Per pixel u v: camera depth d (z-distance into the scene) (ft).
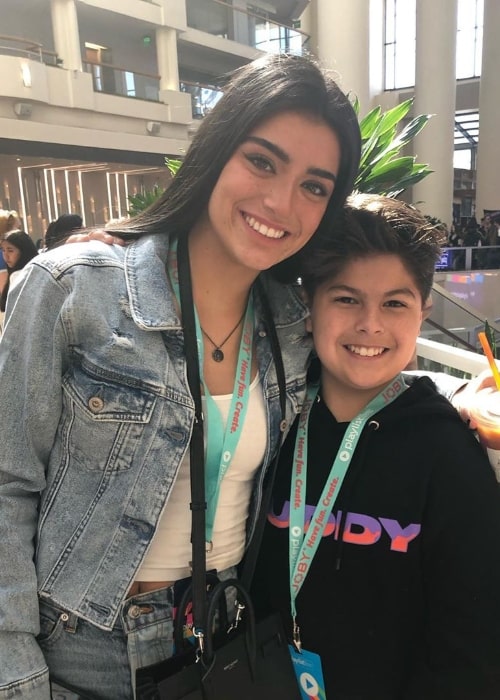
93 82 39.14
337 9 39.37
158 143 43.86
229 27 50.70
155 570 3.34
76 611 3.16
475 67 70.03
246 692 3.20
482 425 3.28
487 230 48.80
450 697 3.16
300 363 3.80
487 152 59.06
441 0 51.01
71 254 3.23
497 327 18.54
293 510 3.68
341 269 3.48
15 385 3.08
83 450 3.17
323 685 3.55
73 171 45.93
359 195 3.87
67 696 3.37
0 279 13.69
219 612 3.45
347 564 3.47
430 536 3.29
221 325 3.59
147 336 3.19
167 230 3.48
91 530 3.18
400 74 72.84
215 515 3.50
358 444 3.60
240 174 3.07
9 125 34.60
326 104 3.01
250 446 3.51
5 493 3.10
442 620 3.24
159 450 3.18
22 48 35.24
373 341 3.48
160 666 3.07
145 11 42.06
